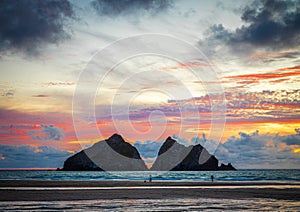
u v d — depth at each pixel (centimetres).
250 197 2272
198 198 2198
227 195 2417
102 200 2061
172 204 1848
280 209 1648
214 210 1606
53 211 1569
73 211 1566
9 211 1570
